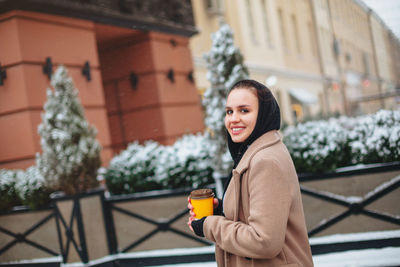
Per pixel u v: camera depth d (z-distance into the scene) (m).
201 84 11.02
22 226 4.34
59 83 4.02
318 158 3.57
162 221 3.96
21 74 5.35
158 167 4.14
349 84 27.31
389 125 3.62
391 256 3.21
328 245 3.53
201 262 3.78
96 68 6.66
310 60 22.89
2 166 5.49
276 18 18.48
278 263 1.30
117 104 8.53
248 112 1.42
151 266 3.94
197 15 11.60
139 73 8.19
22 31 5.42
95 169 4.07
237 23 14.05
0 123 5.50
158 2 8.24
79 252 3.80
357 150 3.67
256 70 14.78
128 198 4.06
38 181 4.23
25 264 4.30
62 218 3.86
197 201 1.52
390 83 32.22
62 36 6.05
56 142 3.86
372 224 3.46
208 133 4.20
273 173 1.24
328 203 3.58
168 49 8.50
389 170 3.40
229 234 1.30
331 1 27.09
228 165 3.94
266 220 1.19
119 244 4.11
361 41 31.83
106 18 6.82
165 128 8.00
